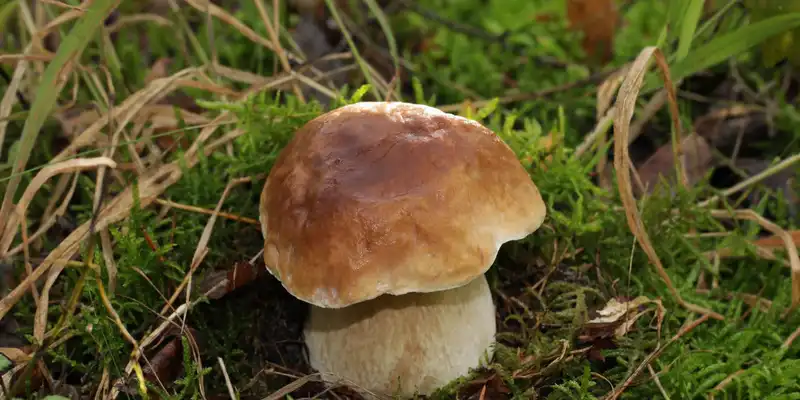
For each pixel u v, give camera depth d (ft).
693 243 1.76
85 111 1.82
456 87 2.09
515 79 2.32
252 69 2.13
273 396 1.51
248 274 1.64
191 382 1.55
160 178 1.73
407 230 1.44
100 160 1.52
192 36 1.89
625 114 1.56
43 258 1.67
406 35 2.44
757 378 1.57
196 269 1.66
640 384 1.58
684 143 1.89
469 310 1.55
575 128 2.01
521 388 1.59
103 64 1.79
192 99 1.91
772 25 1.62
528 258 1.71
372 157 1.47
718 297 1.71
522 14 2.53
